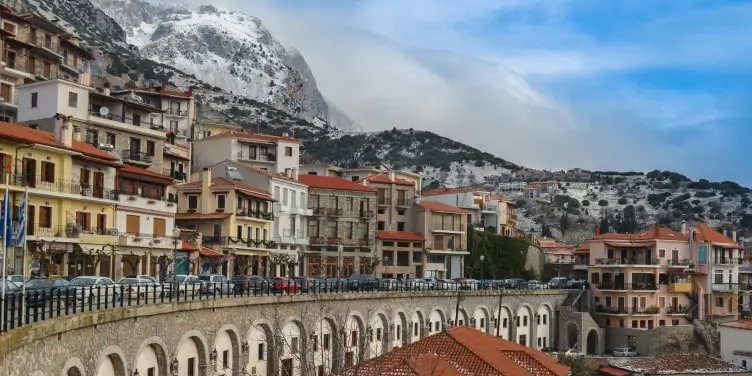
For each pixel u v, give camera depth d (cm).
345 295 8556
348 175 17138
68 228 7781
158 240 9400
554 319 13612
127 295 5478
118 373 4841
